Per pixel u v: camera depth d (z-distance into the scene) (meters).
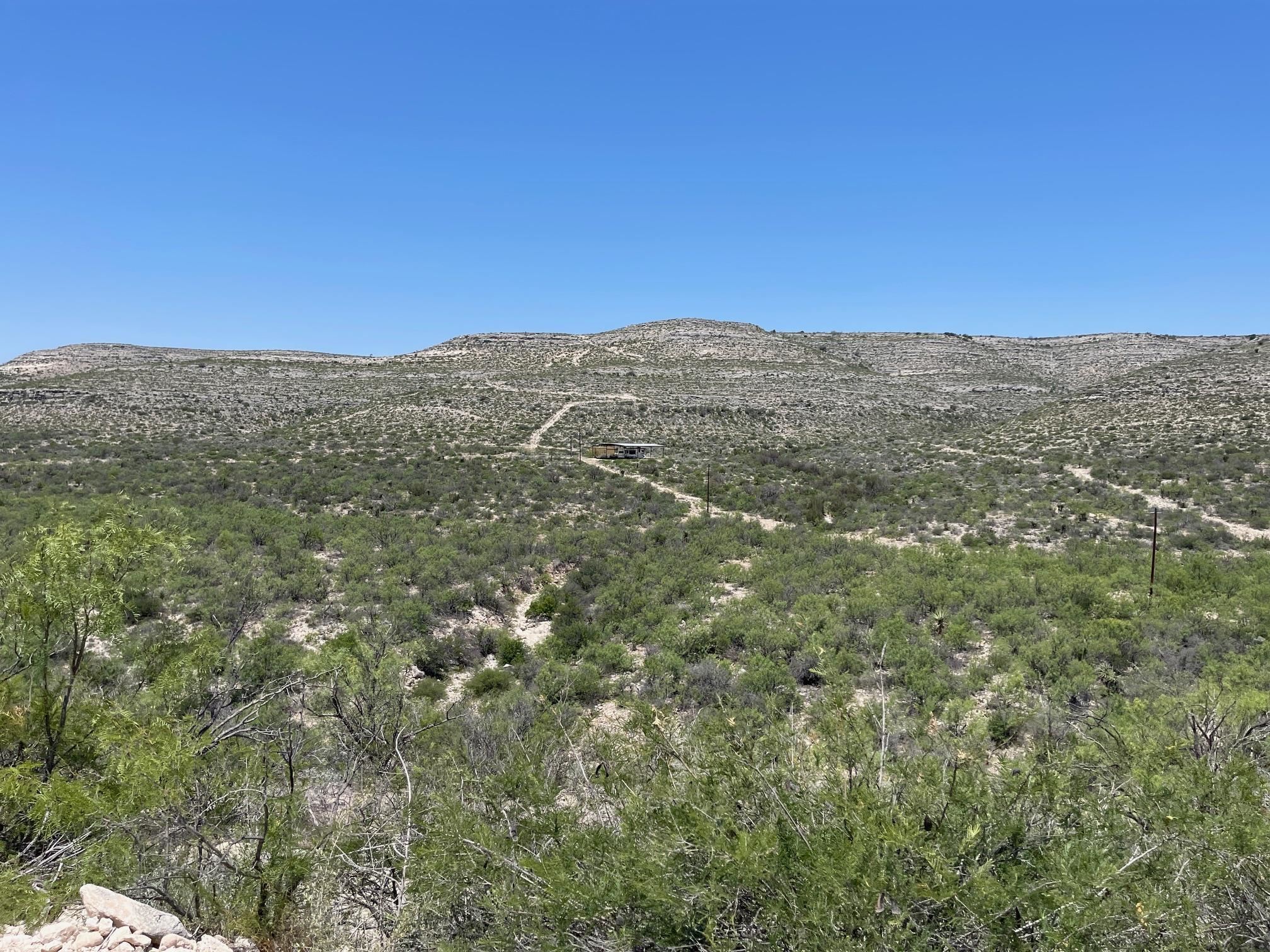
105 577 5.92
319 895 4.74
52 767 5.58
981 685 13.12
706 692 13.24
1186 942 3.17
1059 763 3.98
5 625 5.60
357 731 7.75
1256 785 4.14
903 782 3.91
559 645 16.19
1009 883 3.22
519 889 3.80
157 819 5.12
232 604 16.45
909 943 3.12
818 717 5.26
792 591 19.91
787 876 3.38
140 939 3.90
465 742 7.89
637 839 3.75
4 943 3.82
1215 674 12.65
